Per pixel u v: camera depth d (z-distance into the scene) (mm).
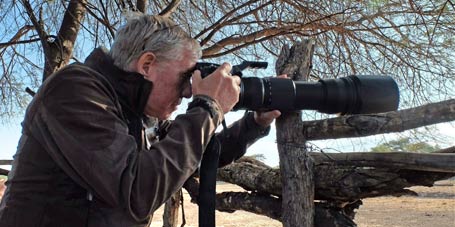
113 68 1386
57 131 1239
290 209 1924
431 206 17828
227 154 1907
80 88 1266
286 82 1684
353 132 1901
